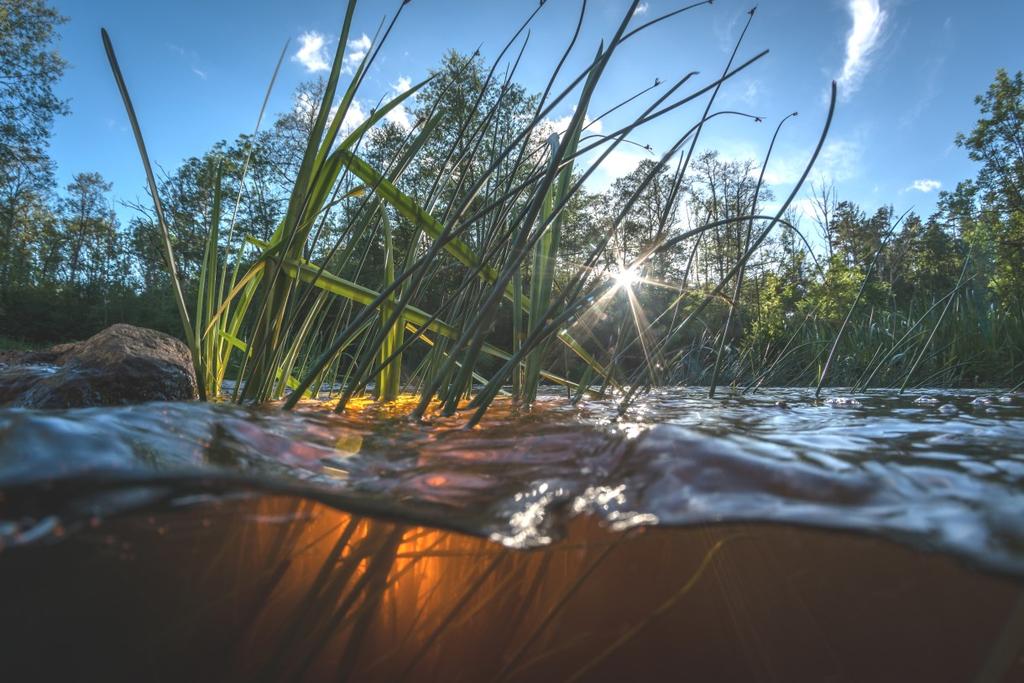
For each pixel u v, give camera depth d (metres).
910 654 0.75
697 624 0.80
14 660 0.67
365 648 0.77
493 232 1.81
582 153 1.48
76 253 27.56
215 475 0.65
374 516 0.70
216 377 1.99
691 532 0.75
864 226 21.62
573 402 2.10
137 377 2.07
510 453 1.00
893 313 6.24
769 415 1.68
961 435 1.20
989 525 0.63
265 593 0.76
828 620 0.78
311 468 0.85
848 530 0.65
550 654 0.78
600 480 0.84
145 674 0.70
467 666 0.77
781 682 0.75
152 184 1.40
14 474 0.62
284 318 1.64
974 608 0.72
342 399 1.49
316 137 1.34
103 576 0.68
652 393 2.73
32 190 26.77
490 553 0.85
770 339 5.95
